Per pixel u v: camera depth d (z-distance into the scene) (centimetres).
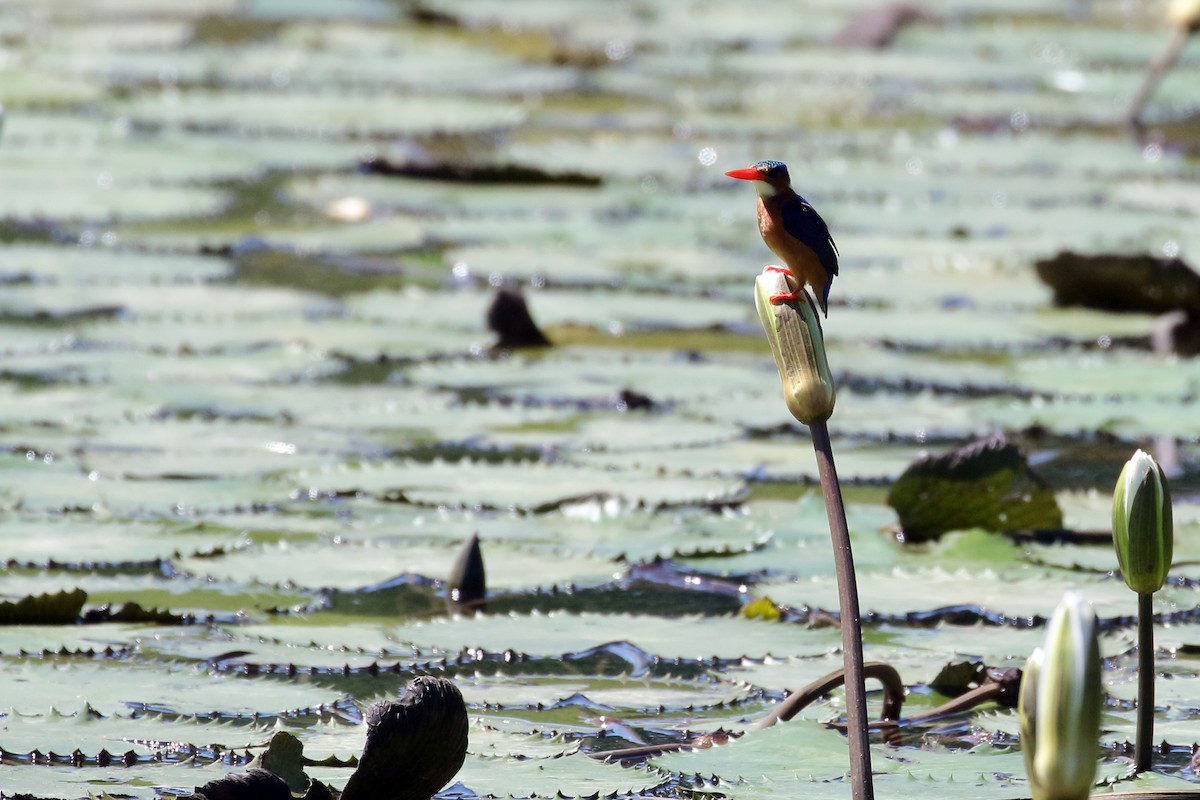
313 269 1289
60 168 1574
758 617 635
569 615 627
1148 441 911
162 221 1420
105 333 1061
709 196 1597
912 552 719
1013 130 1944
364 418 910
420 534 727
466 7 2727
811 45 2502
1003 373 1042
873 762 480
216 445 848
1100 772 471
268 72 2177
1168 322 1138
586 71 2253
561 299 1199
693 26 2644
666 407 957
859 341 1116
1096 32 2609
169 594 643
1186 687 565
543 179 1630
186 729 502
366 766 418
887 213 1527
